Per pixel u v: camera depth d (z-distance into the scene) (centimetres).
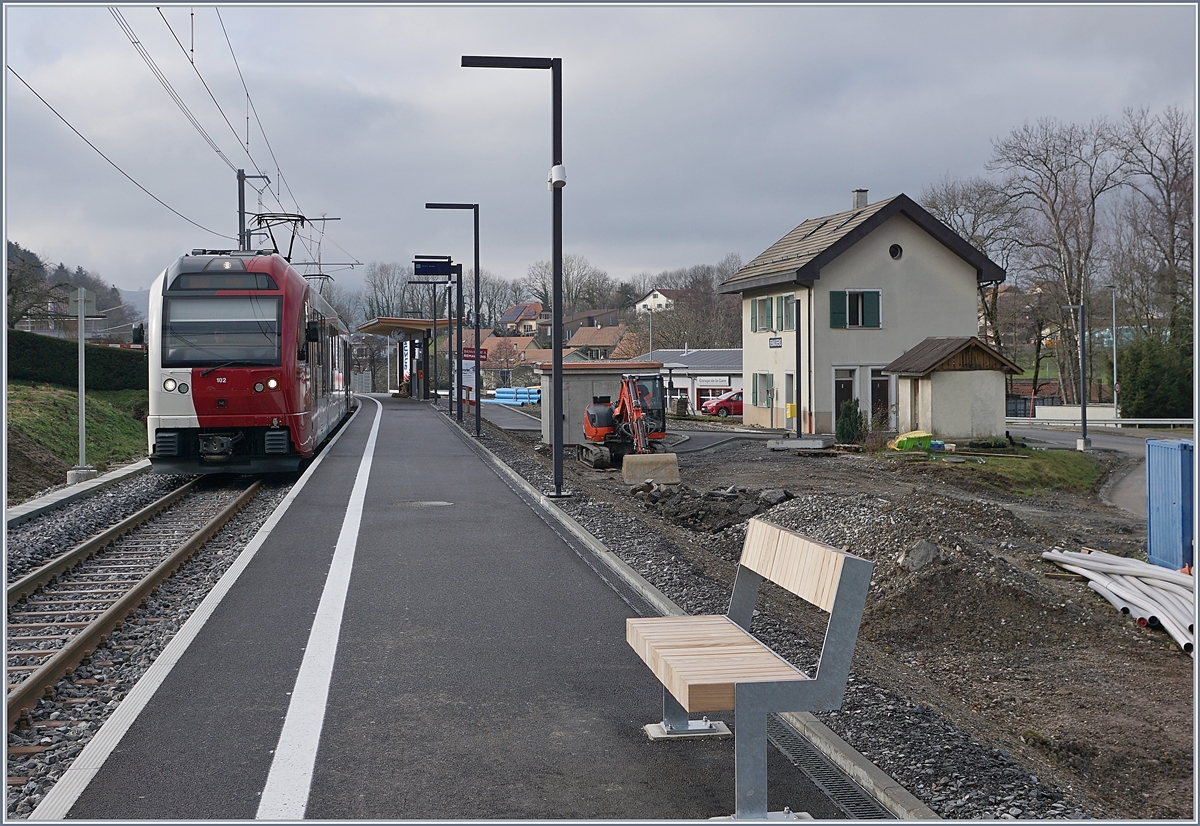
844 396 4384
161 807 460
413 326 6172
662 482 2277
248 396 1867
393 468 2072
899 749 533
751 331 4997
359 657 704
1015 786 494
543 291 14912
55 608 989
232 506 1591
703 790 486
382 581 959
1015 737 675
